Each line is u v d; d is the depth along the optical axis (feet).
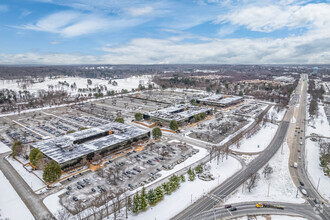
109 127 616.80
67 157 431.02
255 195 358.64
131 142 549.54
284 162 476.95
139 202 305.94
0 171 416.26
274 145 572.51
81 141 524.11
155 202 326.03
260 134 653.30
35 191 354.54
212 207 324.39
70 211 304.50
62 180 389.60
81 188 364.38
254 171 434.71
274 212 317.63
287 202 343.46
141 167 441.68
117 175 399.65
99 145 495.00
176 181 362.74
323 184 398.83
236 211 316.60
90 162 455.63
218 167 450.30
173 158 486.79
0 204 320.29
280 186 388.16
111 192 350.23
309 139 627.05
